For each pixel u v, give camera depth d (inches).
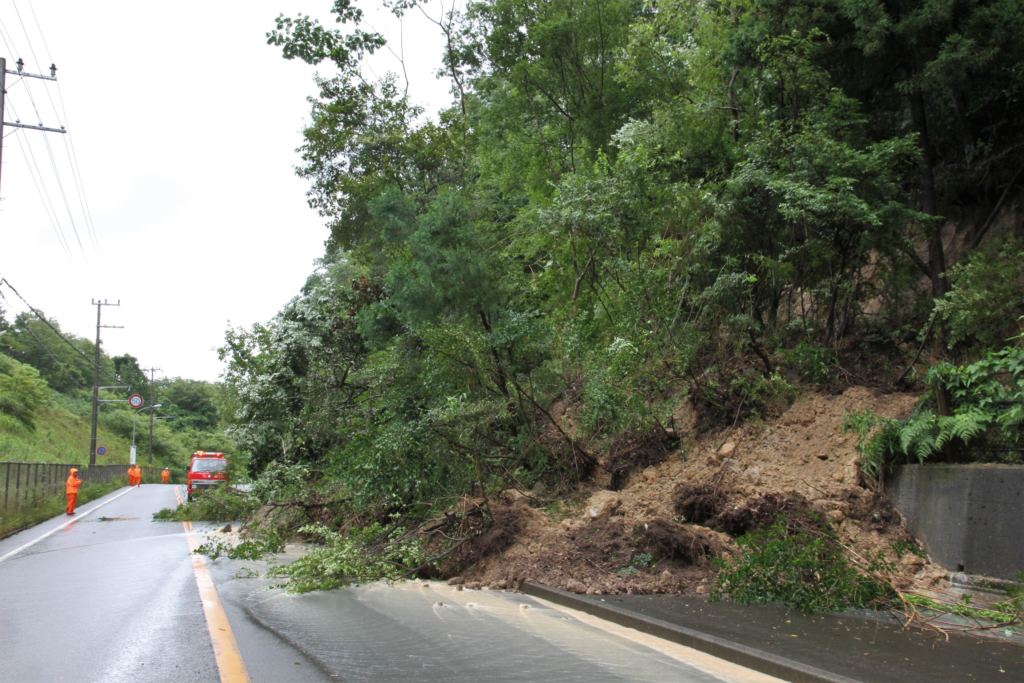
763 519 375.6
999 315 381.7
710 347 516.1
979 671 221.5
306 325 736.3
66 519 924.6
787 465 414.6
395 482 455.8
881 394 435.8
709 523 389.1
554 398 512.1
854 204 417.7
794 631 272.2
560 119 844.6
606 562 372.8
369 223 867.4
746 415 469.1
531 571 384.2
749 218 491.8
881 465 380.5
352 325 717.9
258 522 645.3
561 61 798.5
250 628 300.2
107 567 486.9
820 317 514.3
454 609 336.8
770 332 519.2
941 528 339.9
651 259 538.9
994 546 313.7
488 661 247.8
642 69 778.2
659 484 443.5
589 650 261.9
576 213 524.4
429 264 506.6
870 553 347.6
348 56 847.7
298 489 606.2
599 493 440.1
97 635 288.5
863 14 457.4
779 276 488.1
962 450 361.7
